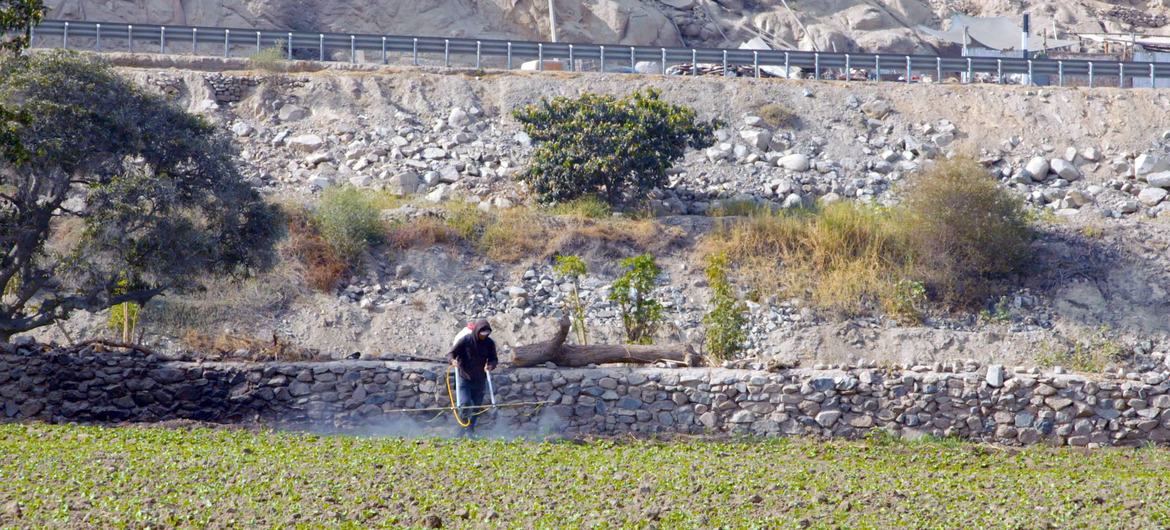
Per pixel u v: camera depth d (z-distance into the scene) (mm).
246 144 109188
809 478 36000
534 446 42531
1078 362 75875
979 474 39594
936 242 85625
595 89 123750
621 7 185375
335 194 85875
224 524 27250
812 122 119500
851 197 105625
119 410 49156
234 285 75812
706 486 33375
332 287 80562
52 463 34188
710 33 192125
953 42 192500
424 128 114312
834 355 76812
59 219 76875
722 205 100812
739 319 60969
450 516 29031
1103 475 40375
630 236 89562
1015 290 85000
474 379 48469
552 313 80375
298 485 32062
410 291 81562
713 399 49781
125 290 60625
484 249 87188
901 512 30516
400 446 40938
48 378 49125
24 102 57219
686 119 100750
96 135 58844
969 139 117938
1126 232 91625
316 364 50406
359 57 160500
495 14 184125
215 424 47906
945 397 49781
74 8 157750
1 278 58406
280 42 129500
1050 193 106875
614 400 49812
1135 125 119375
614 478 34469
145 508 28562
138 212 58125
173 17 166250
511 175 106000
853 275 84125
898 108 122812
